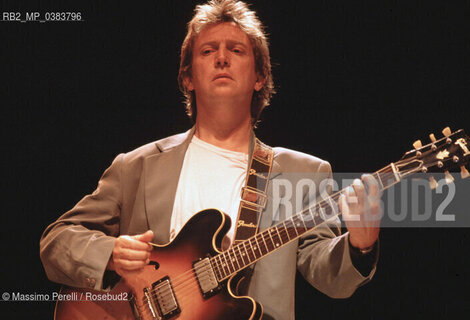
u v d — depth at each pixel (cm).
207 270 608
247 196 652
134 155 692
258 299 619
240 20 703
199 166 677
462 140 575
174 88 1138
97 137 1142
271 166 676
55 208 1143
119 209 678
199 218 626
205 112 696
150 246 605
